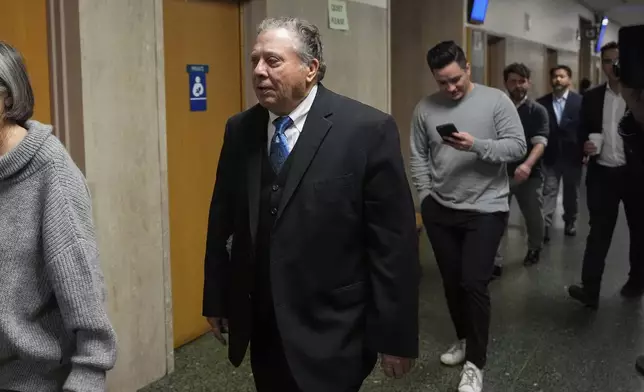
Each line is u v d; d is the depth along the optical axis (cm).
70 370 152
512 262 591
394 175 186
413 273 188
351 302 190
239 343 198
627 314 443
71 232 143
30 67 264
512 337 398
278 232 184
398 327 186
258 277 192
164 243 332
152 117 317
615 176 443
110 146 292
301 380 184
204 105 387
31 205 144
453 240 329
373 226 188
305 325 187
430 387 330
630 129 348
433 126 328
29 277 145
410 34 756
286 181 184
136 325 318
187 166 379
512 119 316
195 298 394
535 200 563
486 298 312
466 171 315
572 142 682
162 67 322
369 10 543
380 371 349
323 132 184
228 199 206
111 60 289
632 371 346
